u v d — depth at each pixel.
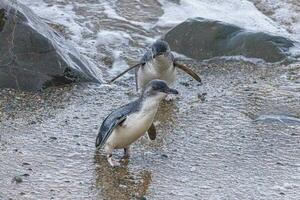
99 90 14.81
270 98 14.34
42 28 15.54
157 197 9.71
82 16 18.77
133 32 18.30
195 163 10.96
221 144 11.80
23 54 14.70
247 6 20.20
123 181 10.20
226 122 12.94
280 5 20.55
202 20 17.89
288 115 13.31
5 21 14.85
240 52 17.20
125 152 11.07
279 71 16.28
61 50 15.32
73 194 9.73
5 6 14.95
